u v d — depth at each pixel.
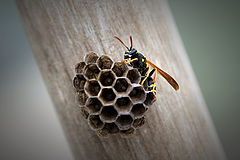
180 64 0.23
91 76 0.21
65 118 0.22
